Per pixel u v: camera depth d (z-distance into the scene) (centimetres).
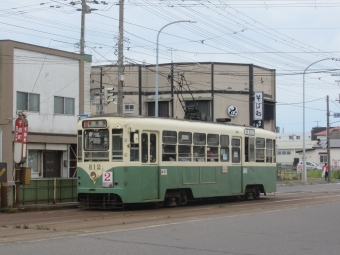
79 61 2798
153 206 1881
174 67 4459
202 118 2217
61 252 962
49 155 2692
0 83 2438
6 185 1839
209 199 2370
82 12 3369
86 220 1473
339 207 1977
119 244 1059
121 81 2283
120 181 1731
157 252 980
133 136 1752
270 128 4850
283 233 1248
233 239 1145
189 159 1975
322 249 1034
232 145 2216
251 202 2250
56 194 2023
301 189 3578
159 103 4506
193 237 1164
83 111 2811
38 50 2586
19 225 1355
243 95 4525
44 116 2616
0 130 2425
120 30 2295
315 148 8106
